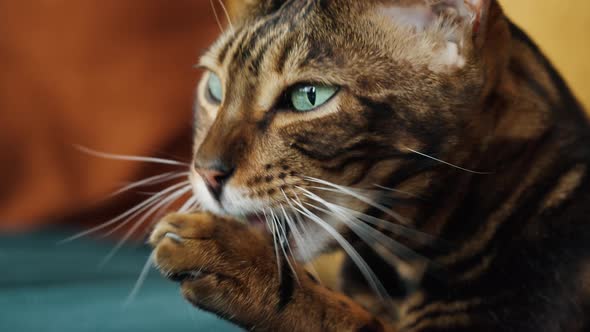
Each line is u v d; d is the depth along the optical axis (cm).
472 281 51
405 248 53
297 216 52
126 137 92
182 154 93
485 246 51
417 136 51
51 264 79
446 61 51
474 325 51
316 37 52
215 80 56
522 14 74
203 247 50
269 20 54
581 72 72
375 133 51
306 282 51
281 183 52
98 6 93
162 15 94
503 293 50
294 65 52
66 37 93
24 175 93
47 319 63
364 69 51
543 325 49
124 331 61
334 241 54
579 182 51
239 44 54
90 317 64
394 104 51
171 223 51
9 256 80
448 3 51
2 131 92
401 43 52
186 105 93
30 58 93
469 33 51
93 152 83
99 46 93
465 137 52
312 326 50
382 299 55
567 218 51
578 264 50
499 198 52
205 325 62
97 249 85
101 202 92
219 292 50
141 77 94
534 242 50
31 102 93
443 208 52
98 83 93
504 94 52
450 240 52
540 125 52
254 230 52
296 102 52
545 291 50
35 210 92
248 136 52
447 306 51
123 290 72
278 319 50
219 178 52
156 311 66
